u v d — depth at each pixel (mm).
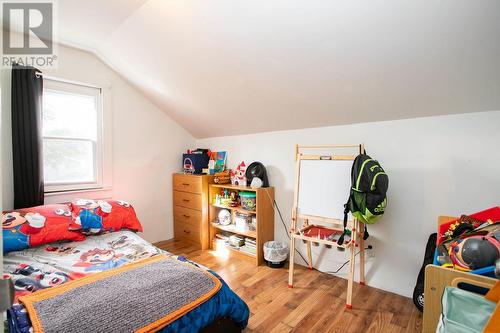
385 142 2160
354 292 2166
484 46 1373
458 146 1853
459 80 1604
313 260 2615
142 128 3178
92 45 2529
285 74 2037
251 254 2770
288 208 2775
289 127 2711
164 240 3439
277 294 2137
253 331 1698
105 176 2863
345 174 2104
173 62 2379
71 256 1855
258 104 2525
